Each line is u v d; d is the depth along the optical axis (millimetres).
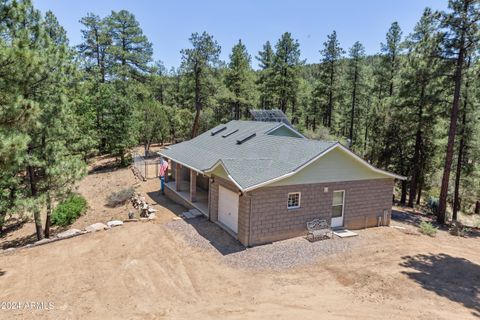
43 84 12641
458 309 8016
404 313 7707
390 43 30359
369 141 28062
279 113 28312
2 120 8625
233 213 13648
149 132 32594
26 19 11820
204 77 34125
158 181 25094
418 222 18562
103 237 12727
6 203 12648
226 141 20219
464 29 16953
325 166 13766
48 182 13852
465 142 20547
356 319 7379
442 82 19062
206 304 8133
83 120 26766
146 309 7828
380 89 33000
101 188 23656
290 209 13078
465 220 23375
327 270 10352
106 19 39062
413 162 23516
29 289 8719
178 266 10289
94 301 8141
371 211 15508
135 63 41406
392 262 11133
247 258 11133
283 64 38156
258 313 7660
